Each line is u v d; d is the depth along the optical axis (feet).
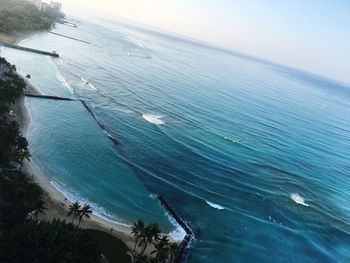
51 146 372.99
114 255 234.79
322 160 548.31
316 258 307.58
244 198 369.50
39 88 538.06
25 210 229.25
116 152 397.19
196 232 297.12
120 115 512.22
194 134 508.53
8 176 266.57
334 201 418.92
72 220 259.60
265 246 304.50
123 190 329.31
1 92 406.21
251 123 647.15
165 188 349.61
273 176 439.22
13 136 314.14
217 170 414.62
